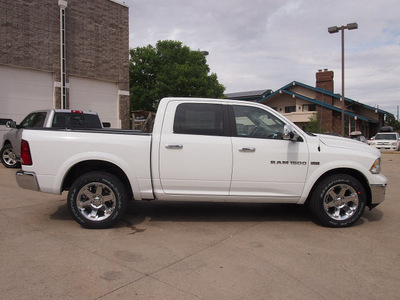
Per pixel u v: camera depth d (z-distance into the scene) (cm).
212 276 333
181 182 479
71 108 1470
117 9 1619
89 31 1505
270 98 3472
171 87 2244
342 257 388
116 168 495
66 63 1423
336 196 495
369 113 3303
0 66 1248
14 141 966
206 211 584
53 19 1380
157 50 2520
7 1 1240
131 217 536
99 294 293
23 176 468
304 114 3130
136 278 325
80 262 358
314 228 497
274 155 483
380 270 356
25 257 368
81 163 483
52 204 603
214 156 477
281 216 560
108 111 1622
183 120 487
